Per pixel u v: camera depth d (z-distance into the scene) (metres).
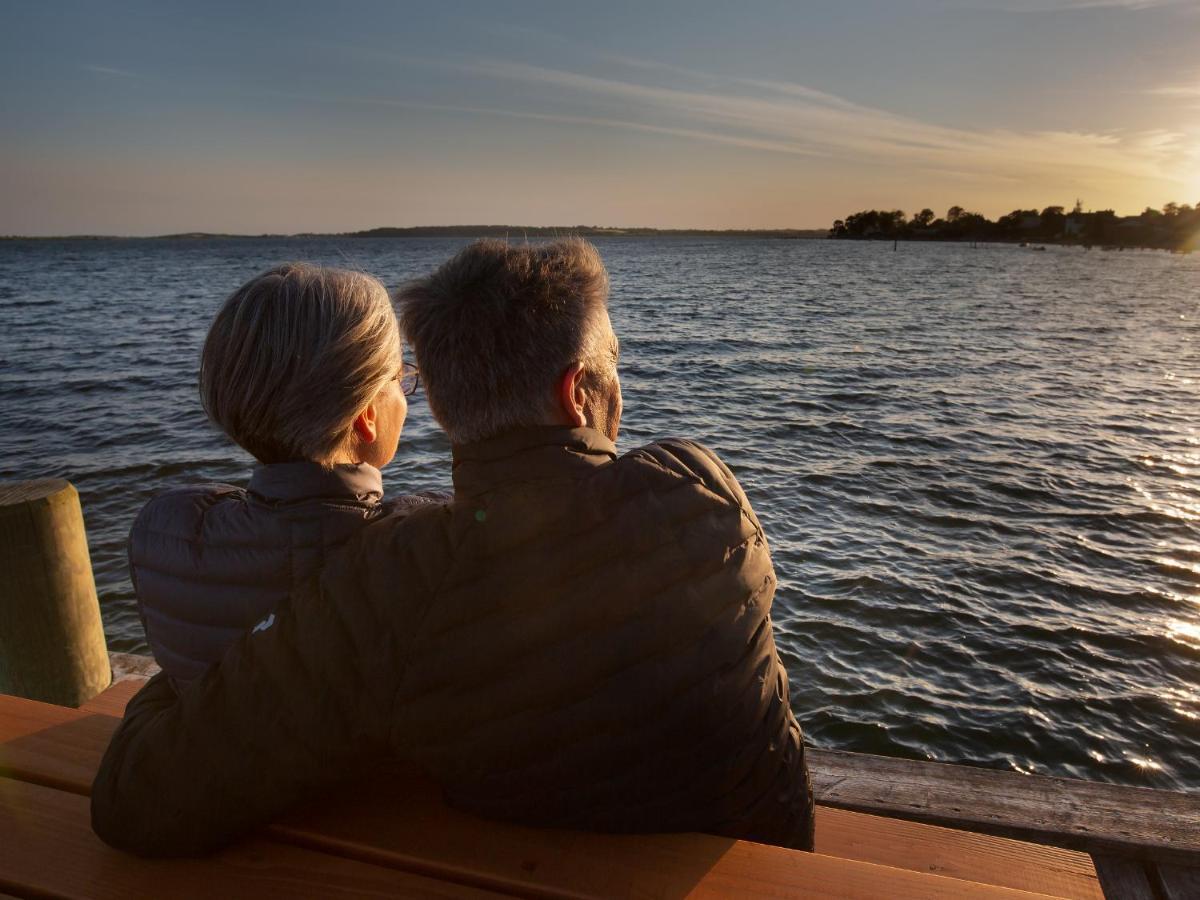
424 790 1.20
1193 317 35.09
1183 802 2.24
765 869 1.04
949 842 1.47
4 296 43.75
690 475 1.04
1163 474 10.00
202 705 1.00
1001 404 14.56
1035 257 142.00
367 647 0.97
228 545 1.11
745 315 33.44
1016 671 5.45
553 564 0.96
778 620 6.07
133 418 12.73
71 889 1.04
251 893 1.03
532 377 0.98
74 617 2.92
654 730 1.00
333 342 1.09
